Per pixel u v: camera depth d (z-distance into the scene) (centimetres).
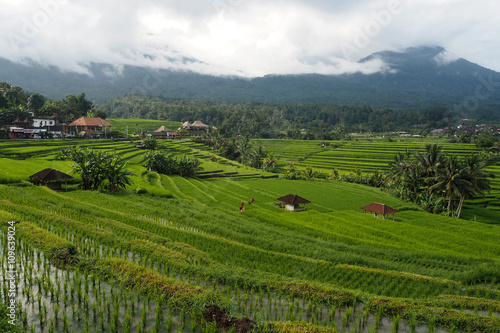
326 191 6769
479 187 5709
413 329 1289
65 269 1636
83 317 1237
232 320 1236
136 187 4953
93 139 10562
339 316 1380
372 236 3281
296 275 1906
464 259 2539
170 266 1780
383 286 1819
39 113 12406
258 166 10906
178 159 8288
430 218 4769
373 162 11294
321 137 17938
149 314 1285
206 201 4794
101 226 2544
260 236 2856
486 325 1300
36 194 3503
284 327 1176
